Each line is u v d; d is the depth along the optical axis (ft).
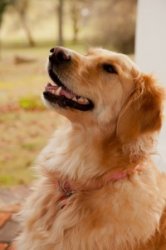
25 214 6.04
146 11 10.15
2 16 19.10
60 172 5.87
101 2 18.79
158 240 5.53
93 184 5.60
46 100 5.98
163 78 10.24
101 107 5.96
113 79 6.03
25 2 19.10
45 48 19.31
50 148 6.24
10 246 7.91
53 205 5.68
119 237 5.29
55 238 5.49
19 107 16.92
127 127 5.72
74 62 5.94
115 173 5.54
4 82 18.10
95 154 5.70
